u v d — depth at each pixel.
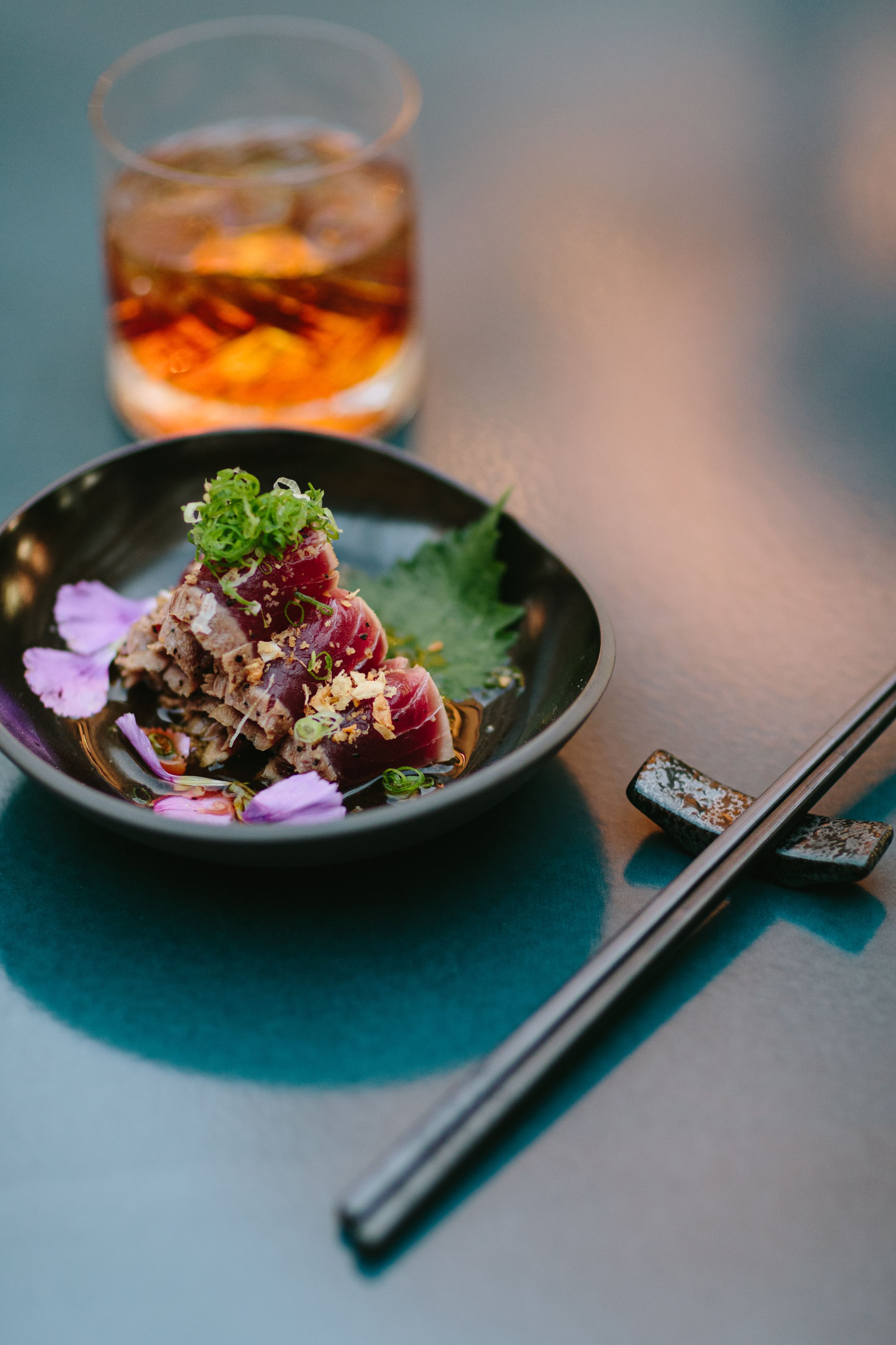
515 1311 0.39
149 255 0.51
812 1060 0.42
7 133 0.68
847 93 0.73
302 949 0.43
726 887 0.42
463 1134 0.39
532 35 0.75
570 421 0.58
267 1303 0.39
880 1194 0.41
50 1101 0.41
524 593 0.48
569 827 0.46
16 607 0.47
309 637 0.45
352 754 0.44
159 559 0.50
